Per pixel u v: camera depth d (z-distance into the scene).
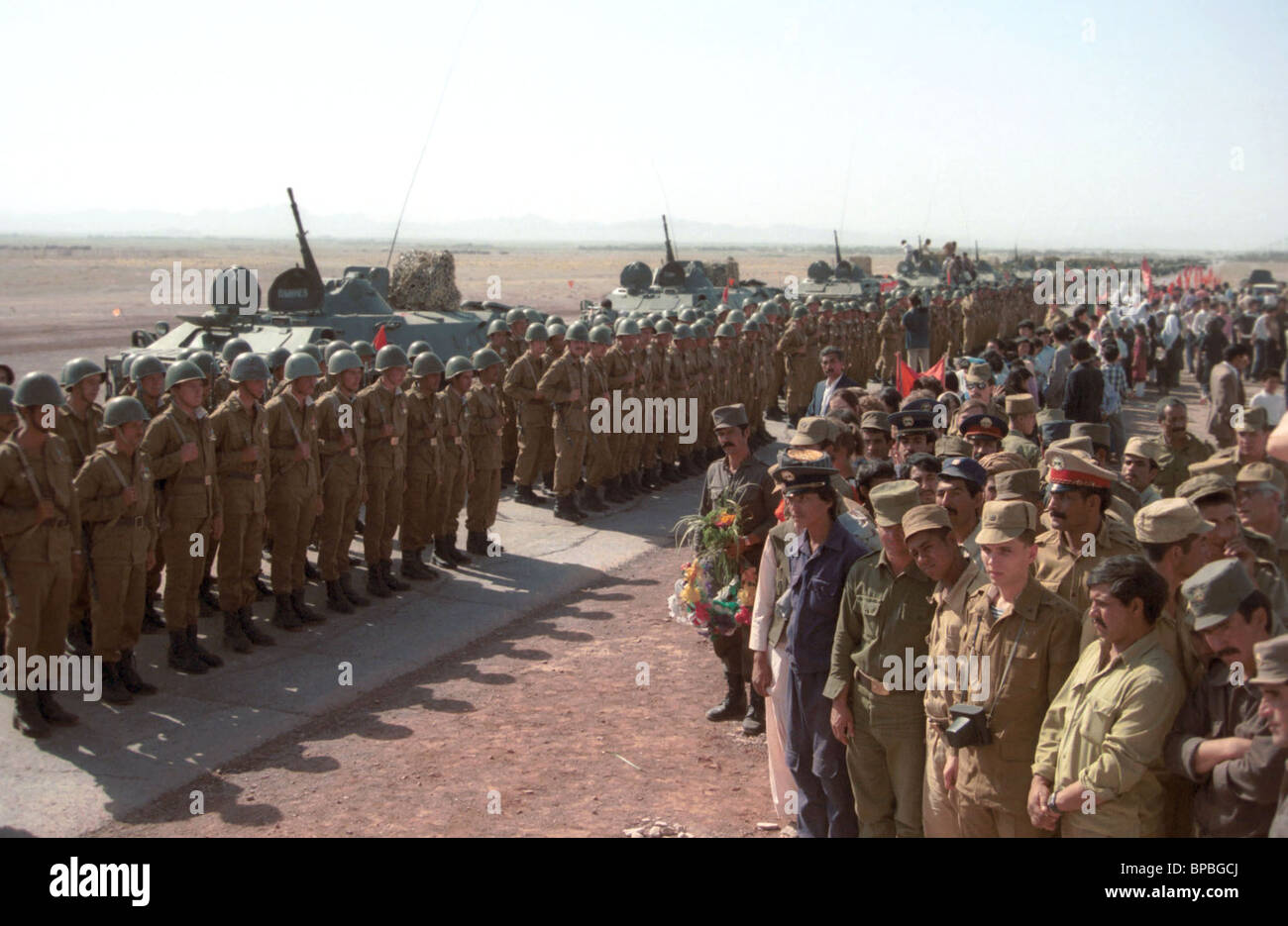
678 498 17.25
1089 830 4.54
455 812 7.03
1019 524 4.91
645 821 6.88
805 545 6.16
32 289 78.69
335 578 11.25
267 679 9.39
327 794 7.30
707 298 26.52
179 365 9.45
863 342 28.36
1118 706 4.50
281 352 13.84
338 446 11.09
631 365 16.59
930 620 5.51
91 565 8.66
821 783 6.03
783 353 22.94
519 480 16.16
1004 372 16.80
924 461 7.38
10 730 8.29
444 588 12.19
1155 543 5.40
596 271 113.75
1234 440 17.77
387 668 9.73
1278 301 28.31
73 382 9.67
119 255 144.88
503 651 10.29
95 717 8.54
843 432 7.96
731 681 8.59
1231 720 4.39
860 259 44.88
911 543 5.27
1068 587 5.81
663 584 12.49
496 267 123.19
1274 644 3.89
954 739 4.86
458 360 12.77
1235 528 6.08
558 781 7.50
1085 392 15.48
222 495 9.91
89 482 8.60
